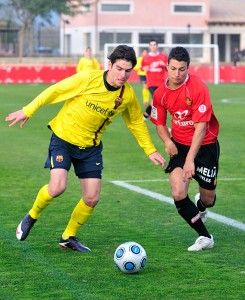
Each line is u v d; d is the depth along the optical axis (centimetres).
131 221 2128
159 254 1731
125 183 2798
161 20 16762
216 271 1578
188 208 1756
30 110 1659
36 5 15500
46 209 2303
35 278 1528
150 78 5488
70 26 17950
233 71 11456
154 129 4928
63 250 1773
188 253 1742
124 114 1750
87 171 1716
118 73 1612
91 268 1606
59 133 1706
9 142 4172
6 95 8312
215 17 17238
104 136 4469
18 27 16588
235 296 1403
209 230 2000
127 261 1544
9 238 1905
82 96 1669
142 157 3528
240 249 1780
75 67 11169
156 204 2386
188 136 1770
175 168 1773
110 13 16550
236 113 6131
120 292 1426
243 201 2431
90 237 1919
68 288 1454
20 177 2956
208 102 1694
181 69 1667
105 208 2322
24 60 13812
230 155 3588
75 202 2420
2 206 2359
